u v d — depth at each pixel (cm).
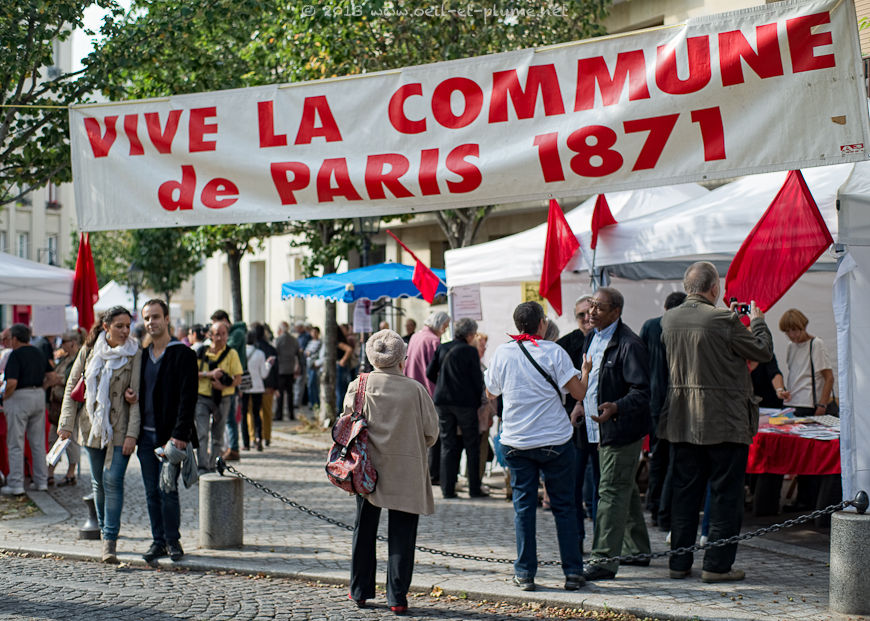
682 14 1736
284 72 1683
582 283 1239
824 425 924
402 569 639
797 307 1256
